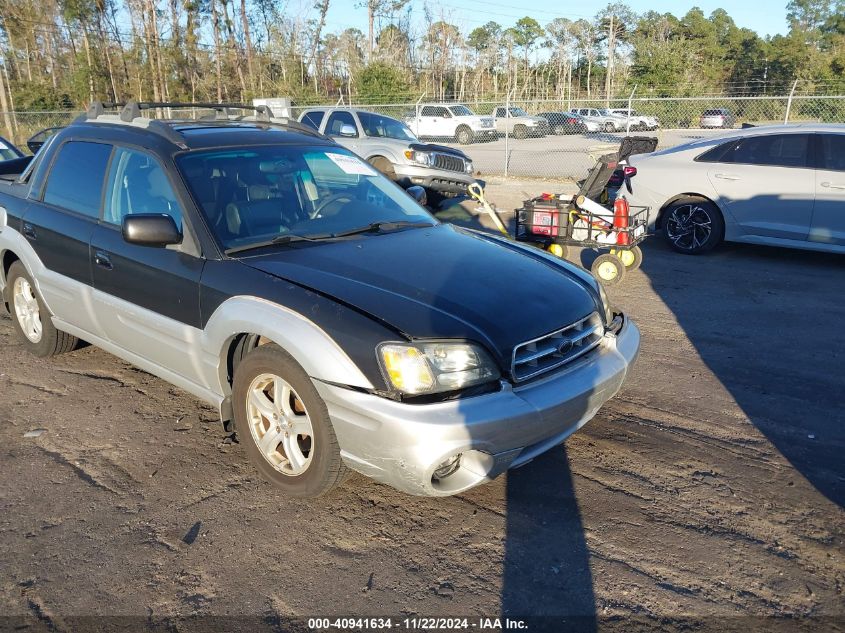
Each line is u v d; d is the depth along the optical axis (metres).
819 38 71.50
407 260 3.49
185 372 3.71
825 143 7.75
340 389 2.88
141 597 2.69
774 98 15.15
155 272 3.67
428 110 27.89
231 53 45.97
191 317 3.52
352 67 48.78
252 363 3.22
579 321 3.30
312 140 4.50
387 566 2.88
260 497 3.36
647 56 39.25
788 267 7.99
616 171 8.70
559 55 73.56
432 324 2.91
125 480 3.52
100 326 4.24
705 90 41.94
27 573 2.82
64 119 31.12
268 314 3.10
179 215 3.65
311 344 2.94
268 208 3.83
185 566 2.87
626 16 77.06
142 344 3.92
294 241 3.63
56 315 4.68
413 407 2.77
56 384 4.68
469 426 2.78
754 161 8.14
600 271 7.35
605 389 3.29
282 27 48.19
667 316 6.21
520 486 3.46
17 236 4.76
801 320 6.05
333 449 3.03
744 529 3.12
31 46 47.34
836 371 4.88
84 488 3.44
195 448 3.84
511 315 3.10
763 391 4.56
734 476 3.54
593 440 3.92
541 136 29.23
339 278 3.21
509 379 2.97
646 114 28.36
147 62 42.81
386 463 2.84
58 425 4.10
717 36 77.81
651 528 3.12
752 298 6.75
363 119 13.06
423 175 12.00
